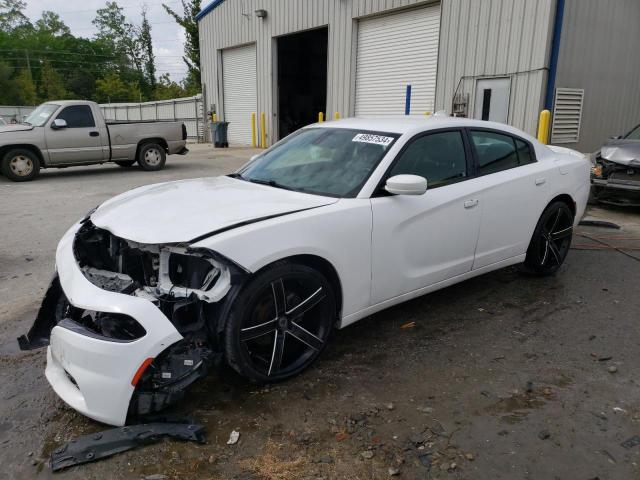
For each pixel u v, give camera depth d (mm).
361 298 3402
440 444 2623
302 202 3268
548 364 3422
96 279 2871
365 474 2420
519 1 10562
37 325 3193
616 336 3830
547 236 4898
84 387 2578
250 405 2941
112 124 12508
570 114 11117
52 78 77188
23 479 2381
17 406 2953
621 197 7926
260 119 19922
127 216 3119
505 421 2812
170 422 2727
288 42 22906
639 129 8570
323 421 2805
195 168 13969
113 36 91562
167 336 2580
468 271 4152
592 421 2816
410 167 3689
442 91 12445
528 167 4598
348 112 15438
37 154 11633
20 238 6680
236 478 2387
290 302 3105
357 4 14445
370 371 3320
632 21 11945
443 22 12117
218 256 2656
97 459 2479
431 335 3834
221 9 20984
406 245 3576
